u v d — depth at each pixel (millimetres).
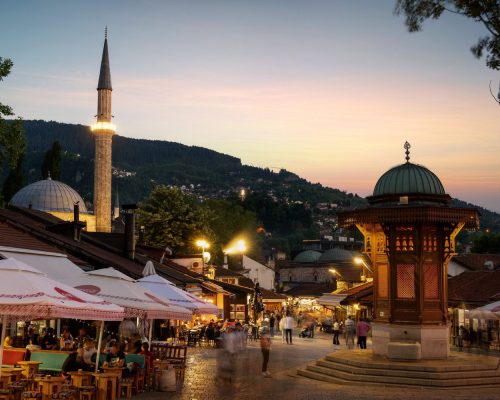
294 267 149750
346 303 56250
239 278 86125
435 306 25188
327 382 22625
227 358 21703
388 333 25172
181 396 18750
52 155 101625
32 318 16594
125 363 19609
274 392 19703
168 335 39156
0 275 14156
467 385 21219
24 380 15625
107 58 109625
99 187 105438
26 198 85562
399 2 17875
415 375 21578
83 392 16562
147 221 73375
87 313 14883
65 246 33719
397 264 25406
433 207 24547
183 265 59906
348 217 26609
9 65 31484
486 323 37000
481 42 17188
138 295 20062
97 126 105938
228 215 125750
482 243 93438
